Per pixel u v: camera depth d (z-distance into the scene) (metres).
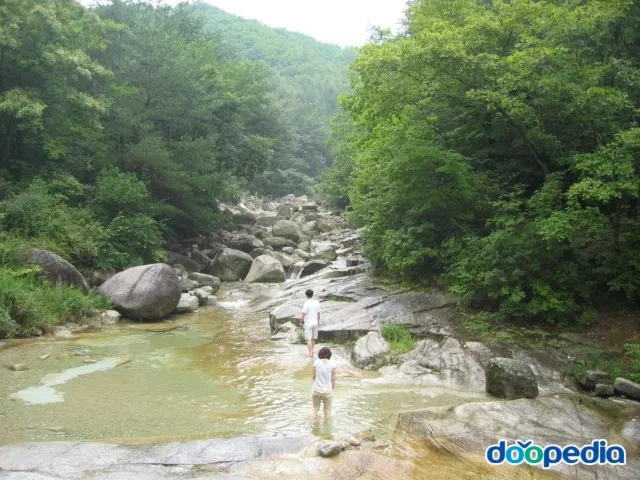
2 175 18.86
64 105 19.84
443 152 13.92
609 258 12.16
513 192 14.06
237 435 7.14
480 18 14.00
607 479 6.23
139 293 15.55
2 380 9.40
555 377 9.95
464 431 7.27
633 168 10.43
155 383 9.68
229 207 40.09
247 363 11.29
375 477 5.99
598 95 11.10
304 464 6.17
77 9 22.45
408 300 13.99
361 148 22.34
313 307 12.20
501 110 13.17
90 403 8.41
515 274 11.77
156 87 24.56
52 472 5.71
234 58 47.03
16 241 14.96
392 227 16.41
